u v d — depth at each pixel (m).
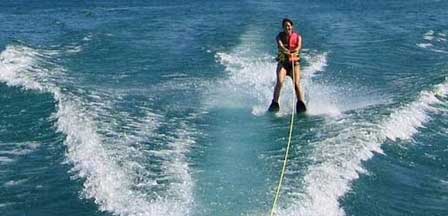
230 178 7.77
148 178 7.65
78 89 12.06
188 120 10.27
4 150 9.15
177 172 7.86
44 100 11.36
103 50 16.53
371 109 10.74
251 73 13.66
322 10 26.84
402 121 10.16
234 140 9.35
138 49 16.59
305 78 13.33
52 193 7.65
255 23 21.89
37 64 14.50
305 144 9.05
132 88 12.37
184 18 23.86
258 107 11.16
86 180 7.78
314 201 7.09
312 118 10.45
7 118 10.52
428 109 11.14
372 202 7.43
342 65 14.83
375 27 21.62
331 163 8.16
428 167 8.68
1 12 28.41
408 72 14.19
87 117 10.05
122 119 10.10
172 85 12.63
